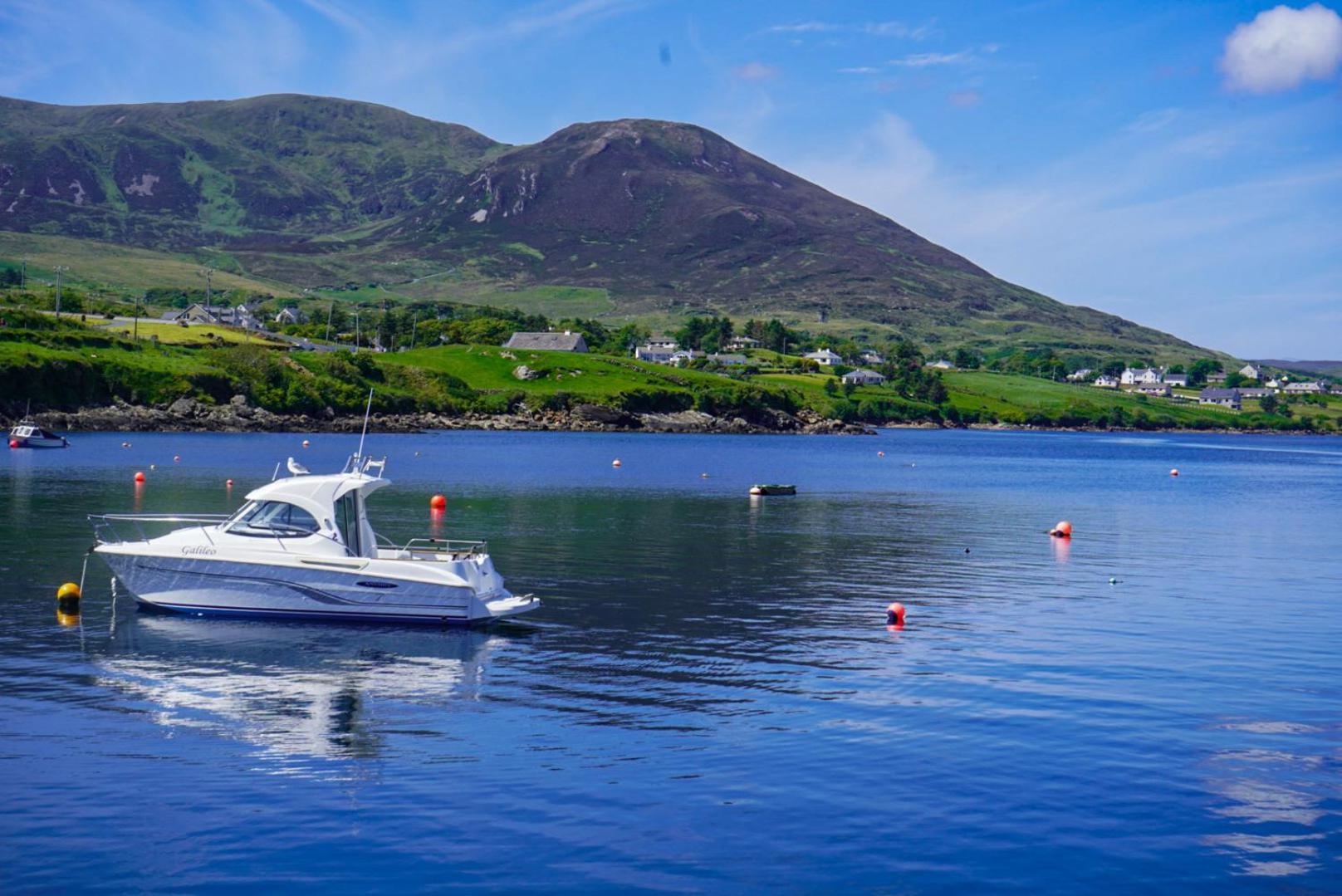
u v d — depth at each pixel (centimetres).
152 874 1620
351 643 2986
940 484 10225
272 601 3222
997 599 3884
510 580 4100
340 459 11244
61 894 1559
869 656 2950
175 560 3234
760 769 2061
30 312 18738
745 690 2588
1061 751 2191
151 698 2442
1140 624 3456
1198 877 1672
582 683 2628
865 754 2152
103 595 3522
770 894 1594
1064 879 1656
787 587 4044
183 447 12875
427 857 1684
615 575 4234
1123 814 1889
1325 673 2814
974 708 2461
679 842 1750
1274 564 4925
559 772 2030
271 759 2075
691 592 3894
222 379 18275
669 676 2708
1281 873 1691
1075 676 2769
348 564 3183
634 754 2131
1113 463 15425
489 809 1862
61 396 16250
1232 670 2847
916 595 3944
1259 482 11644
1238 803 1942
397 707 2417
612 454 13938
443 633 3127
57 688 2505
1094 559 5038
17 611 3284
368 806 1862
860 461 14350
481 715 2367
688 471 11069
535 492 8075
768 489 8488
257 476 8588
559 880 1620
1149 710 2470
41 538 4816
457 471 10312
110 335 18700
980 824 1838
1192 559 5081
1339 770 2109
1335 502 8775
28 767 2008
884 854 1722
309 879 1611
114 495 6875
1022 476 11944
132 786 1931
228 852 1689
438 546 4953
